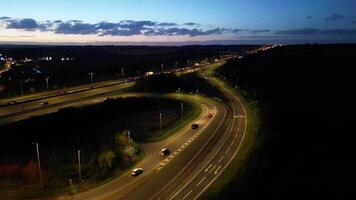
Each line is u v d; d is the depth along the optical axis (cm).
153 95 16275
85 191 6894
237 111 13162
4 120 11344
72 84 19212
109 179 7356
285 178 6600
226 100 15400
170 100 15412
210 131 10562
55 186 7275
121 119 12719
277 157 7519
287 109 12231
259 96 15350
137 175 7494
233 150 8712
